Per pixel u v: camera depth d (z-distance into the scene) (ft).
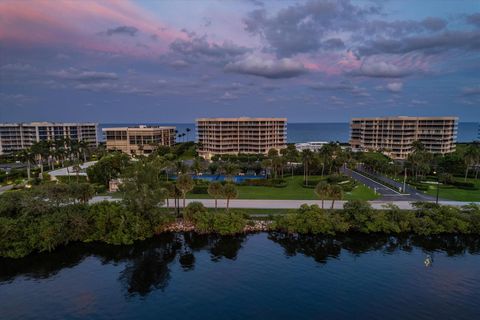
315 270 152.15
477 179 345.31
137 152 607.37
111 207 194.70
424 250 177.78
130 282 142.31
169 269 154.61
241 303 124.26
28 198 181.47
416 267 156.04
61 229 178.50
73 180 323.57
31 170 392.47
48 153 383.86
